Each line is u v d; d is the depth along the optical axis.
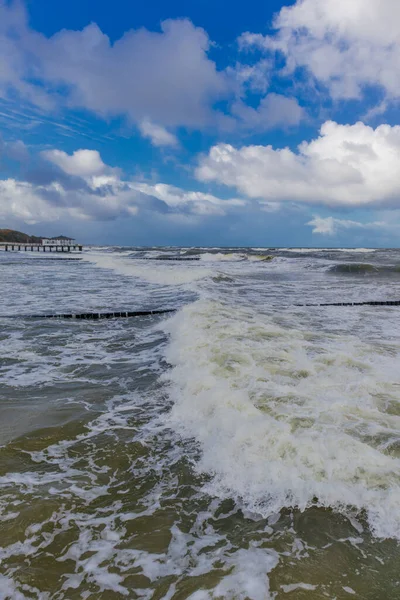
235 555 2.27
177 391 4.84
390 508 2.55
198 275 20.48
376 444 3.24
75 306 11.84
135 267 29.08
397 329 8.27
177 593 2.02
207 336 6.76
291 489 2.80
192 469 3.18
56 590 2.04
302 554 2.26
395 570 2.13
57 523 2.55
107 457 3.40
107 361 6.35
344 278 21.52
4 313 10.70
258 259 43.25
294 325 8.45
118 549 2.34
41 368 6.00
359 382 4.62
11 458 3.38
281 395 4.25
